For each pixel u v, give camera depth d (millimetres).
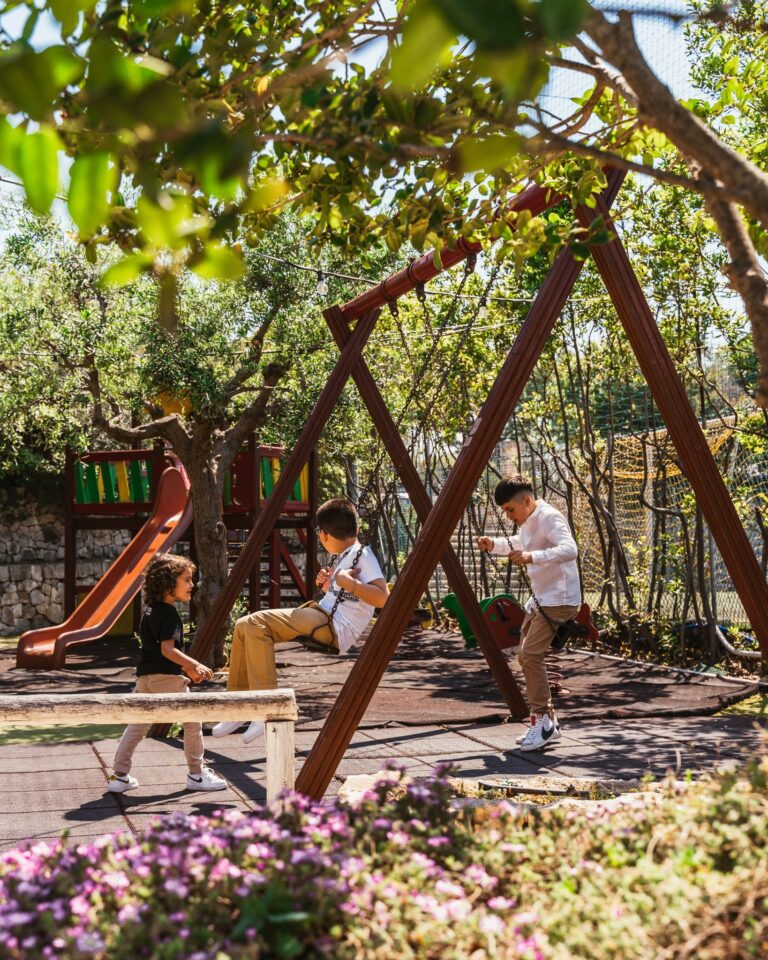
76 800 4988
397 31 2242
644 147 4230
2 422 13508
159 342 10195
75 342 10625
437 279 12969
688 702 7969
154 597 5391
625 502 14055
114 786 5121
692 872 2246
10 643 15070
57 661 10945
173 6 1499
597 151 2049
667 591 11570
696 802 2621
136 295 10969
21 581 16828
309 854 2270
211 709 3473
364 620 5754
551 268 5035
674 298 10141
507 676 7348
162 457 13156
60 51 1332
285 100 2125
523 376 4898
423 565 4578
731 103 4266
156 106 1300
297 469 7816
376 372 14602
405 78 1183
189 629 13672
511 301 12242
